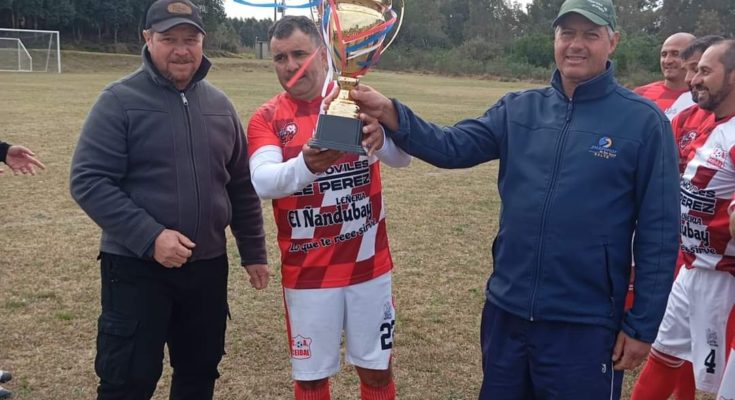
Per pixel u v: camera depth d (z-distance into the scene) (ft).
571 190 8.14
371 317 10.14
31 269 19.90
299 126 9.65
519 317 8.60
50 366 14.07
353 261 9.91
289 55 9.44
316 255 9.84
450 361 14.92
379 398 10.64
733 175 10.28
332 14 8.28
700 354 11.06
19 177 32.27
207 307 10.28
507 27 253.24
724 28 201.87
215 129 10.12
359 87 8.46
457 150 8.84
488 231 25.57
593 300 8.29
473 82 148.05
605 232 8.13
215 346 10.53
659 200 7.96
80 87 90.63
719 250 10.58
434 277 20.20
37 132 45.91
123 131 9.41
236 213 11.14
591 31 8.08
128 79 9.66
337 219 9.74
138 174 9.59
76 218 25.75
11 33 153.17
